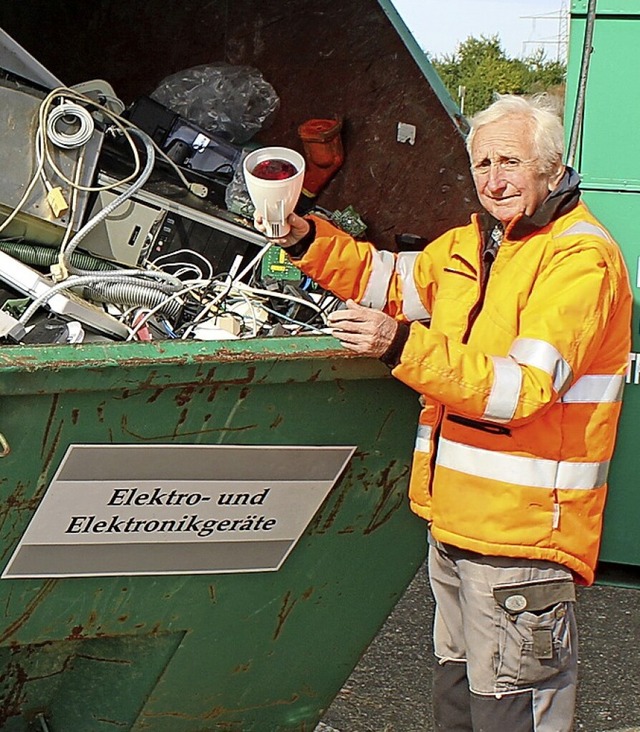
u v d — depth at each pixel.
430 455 2.25
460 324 2.27
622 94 3.84
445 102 3.46
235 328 2.52
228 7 3.68
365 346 2.00
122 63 3.76
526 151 2.16
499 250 2.23
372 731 3.21
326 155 3.56
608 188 3.91
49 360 1.85
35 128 2.75
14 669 2.31
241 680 2.48
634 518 4.16
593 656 3.70
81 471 2.00
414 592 4.11
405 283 2.55
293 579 2.36
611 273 2.12
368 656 3.63
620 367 2.21
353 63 3.58
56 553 2.08
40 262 2.71
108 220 2.87
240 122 3.64
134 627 2.26
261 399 2.08
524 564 2.19
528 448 2.14
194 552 2.21
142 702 2.41
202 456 2.09
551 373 2.02
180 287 2.57
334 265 2.54
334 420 2.18
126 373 1.91
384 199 3.58
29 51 3.78
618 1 3.77
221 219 3.00
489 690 2.23
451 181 3.48
